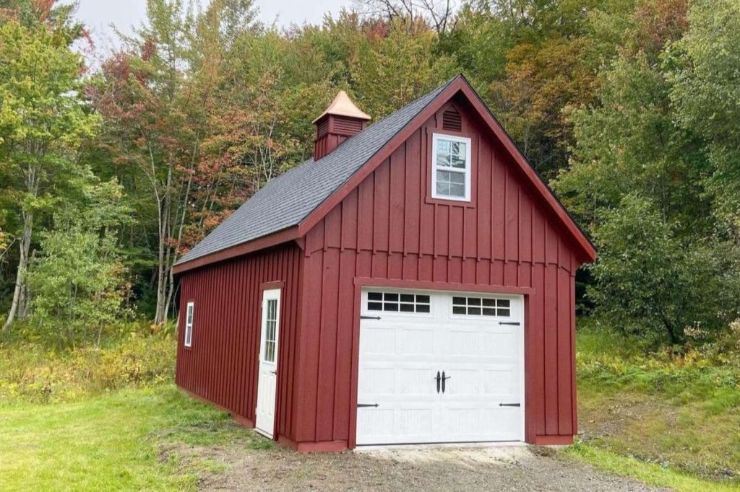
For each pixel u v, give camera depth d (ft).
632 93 62.75
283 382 28.09
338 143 42.42
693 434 34.42
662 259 49.16
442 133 30.60
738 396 36.45
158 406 39.65
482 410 30.07
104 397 45.19
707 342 46.03
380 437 27.96
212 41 84.07
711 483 28.45
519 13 91.04
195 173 80.89
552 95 75.82
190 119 79.41
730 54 48.83
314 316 26.89
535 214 32.12
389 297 29.01
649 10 66.33
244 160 84.84
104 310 65.67
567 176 65.36
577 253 32.89
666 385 41.09
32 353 58.80
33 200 67.77
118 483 21.88
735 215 49.37
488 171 31.35
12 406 41.57
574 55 76.74
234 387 35.53
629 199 53.98
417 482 22.88
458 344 30.01
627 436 36.11
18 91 66.95
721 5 49.65
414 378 28.96
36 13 78.89
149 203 82.94
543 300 31.65
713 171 56.85
